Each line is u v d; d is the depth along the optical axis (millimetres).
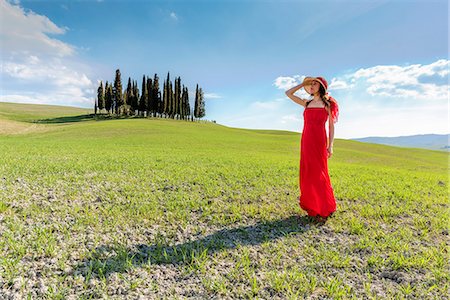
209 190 7926
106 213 5734
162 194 7398
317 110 5719
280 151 33750
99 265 3717
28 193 6828
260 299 3139
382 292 3357
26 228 4758
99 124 58531
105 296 3088
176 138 41219
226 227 5348
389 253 4297
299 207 6621
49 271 3535
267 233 5074
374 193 8305
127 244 4414
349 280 3604
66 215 5527
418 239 4949
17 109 124562
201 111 105938
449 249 4520
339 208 6582
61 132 47188
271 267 3883
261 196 7535
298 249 4465
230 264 3934
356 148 51688
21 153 15766
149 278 3514
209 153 21984
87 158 14227
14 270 3484
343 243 4699
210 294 3238
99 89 92875
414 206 6941
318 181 5742
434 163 36656
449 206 7070
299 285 3434
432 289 3414
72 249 4145
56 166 10852
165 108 90500
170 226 5277
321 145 5734
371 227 5445
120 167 11461
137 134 45188
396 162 31703
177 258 4031
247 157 19438
